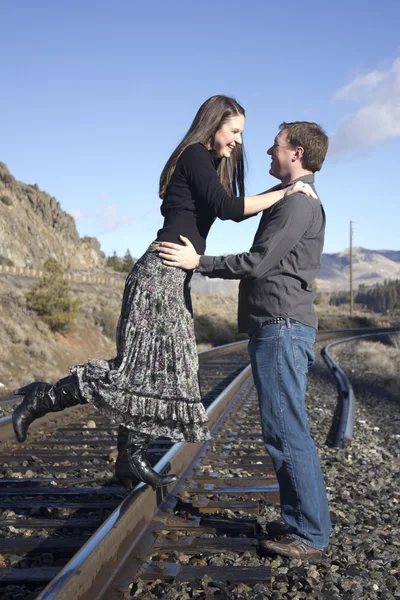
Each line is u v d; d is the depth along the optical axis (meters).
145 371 3.33
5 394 13.20
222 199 3.24
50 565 3.21
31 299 25.36
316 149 3.43
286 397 3.36
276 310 3.38
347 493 5.00
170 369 3.37
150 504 3.74
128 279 3.45
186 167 3.32
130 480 3.82
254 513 4.16
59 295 26.05
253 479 5.01
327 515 3.42
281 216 3.26
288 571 3.17
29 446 6.52
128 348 3.34
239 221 3.36
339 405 11.52
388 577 3.18
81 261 123.31
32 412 3.41
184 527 3.68
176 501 4.16
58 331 25.39
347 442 7.49
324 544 3.37
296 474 3.35
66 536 3.63
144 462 3.70
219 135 3.42
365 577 3.17
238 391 11.80
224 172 3.62
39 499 4.43
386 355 24.05
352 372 18.50
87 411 8.80
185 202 3.36
